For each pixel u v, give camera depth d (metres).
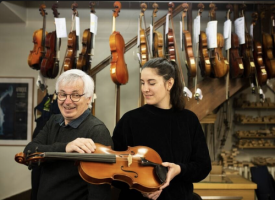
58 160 1.38
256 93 4.01
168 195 1.55
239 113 4.04
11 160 3.78
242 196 3.05
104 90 3.87
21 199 3.63
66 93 1.37
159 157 1.47
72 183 1.37
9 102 3.82
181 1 3.36
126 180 1.33
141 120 1.66
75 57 2.91
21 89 3.82
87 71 3.04
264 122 3.77
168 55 2.89
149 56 3.02
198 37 2.93
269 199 3.33
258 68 3.06
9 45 3.83
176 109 1.70
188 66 2.92
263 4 3.33
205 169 1.64
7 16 3.64
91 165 1.28
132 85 3.88
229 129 4.02
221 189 3.06
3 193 3.73
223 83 3.16
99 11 3.90
